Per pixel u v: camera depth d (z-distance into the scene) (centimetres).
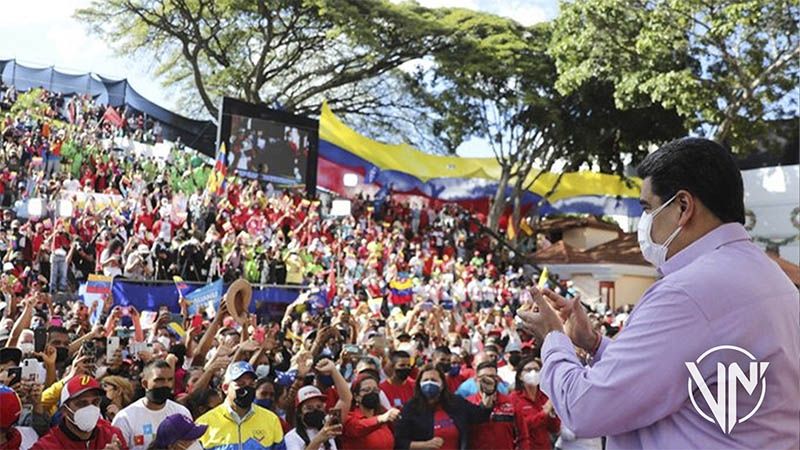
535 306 242
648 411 195
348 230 2784
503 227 4053
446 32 3659
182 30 3766
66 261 1903
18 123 3047
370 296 2177
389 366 888
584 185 3988
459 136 3769
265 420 623
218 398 688
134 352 875
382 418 700
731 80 2823
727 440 191
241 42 3931
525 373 816
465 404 755
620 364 197
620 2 2812
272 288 2048
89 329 1164
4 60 3719
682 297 195
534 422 798
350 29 3609
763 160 3525
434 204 3822
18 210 2344
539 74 3575
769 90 2883
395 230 3011
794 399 198
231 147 2794
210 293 1459
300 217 2719
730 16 2608
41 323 1085
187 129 3925
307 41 3878
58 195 2314
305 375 741
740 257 203
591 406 199
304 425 661
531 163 3778
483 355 962
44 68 3781
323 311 1730
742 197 214
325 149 3406
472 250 3416
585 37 2886
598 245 3731
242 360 729
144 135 3494
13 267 1753
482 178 3862
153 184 2623
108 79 3853
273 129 2889
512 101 3616
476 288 2559
